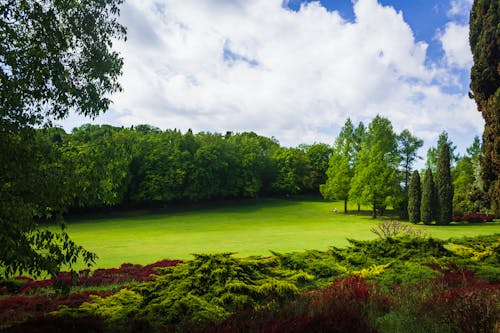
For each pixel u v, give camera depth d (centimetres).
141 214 5344
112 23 618
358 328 373
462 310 406
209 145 6278
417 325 413
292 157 7550
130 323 494
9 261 494
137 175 5669
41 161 550
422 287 623
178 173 5691
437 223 3884
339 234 3197
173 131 6800
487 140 1328
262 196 7706
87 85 590
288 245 2458
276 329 354
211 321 431
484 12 1330
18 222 471
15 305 798
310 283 733
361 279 659
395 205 4541
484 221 3969
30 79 516
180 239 2897
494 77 1283
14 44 526
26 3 530
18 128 510
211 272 638
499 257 992
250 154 6844
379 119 4866
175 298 553
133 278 1201
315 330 360
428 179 3947
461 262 863
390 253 977
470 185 4356
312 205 6556
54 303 802
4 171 500
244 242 2655
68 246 577
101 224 4309
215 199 6894
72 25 573
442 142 6291
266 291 570
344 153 5391
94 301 676
